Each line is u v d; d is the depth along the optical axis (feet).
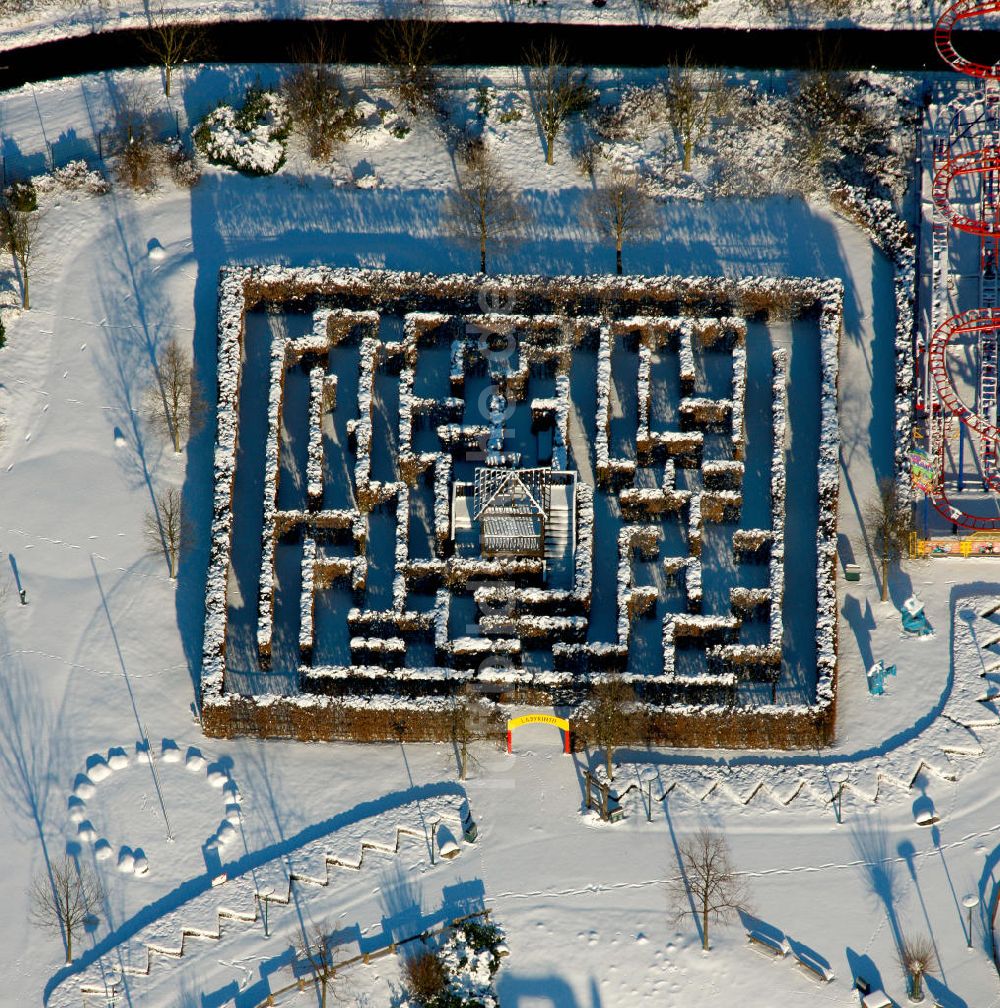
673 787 382.01
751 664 391.24
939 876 373.40
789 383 415.44
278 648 398.21
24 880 375.66
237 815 381.60
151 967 366.63
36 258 426.92
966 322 410.52
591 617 398.42
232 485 405.59
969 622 396.78
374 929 369.09
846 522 405.18
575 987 363.56
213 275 424.87
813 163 428.56
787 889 372.58
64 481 409.49
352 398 417.90
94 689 392.88
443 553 397.19
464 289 416.05
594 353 418.72
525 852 376.07
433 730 386.93
